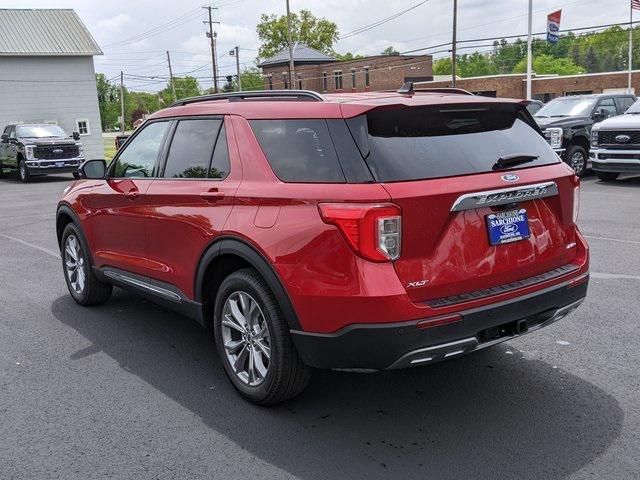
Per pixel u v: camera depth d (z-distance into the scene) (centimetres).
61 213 605
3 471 321
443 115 353
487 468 311
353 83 7769
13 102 3284
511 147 367
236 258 382
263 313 360
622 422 353
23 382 431
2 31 3344
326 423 364
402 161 324
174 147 452
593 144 1396
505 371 427
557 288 361
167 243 440
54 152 2328
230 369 398
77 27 3531
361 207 308
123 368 453
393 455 326
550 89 5988
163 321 558
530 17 3027
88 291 586
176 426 364
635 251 750
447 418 365
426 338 313
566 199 379
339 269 316
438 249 321
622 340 474
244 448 338
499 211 342
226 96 434
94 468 322
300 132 353
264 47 9588
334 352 326
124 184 493
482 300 328
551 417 362
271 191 353
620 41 12469
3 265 803
